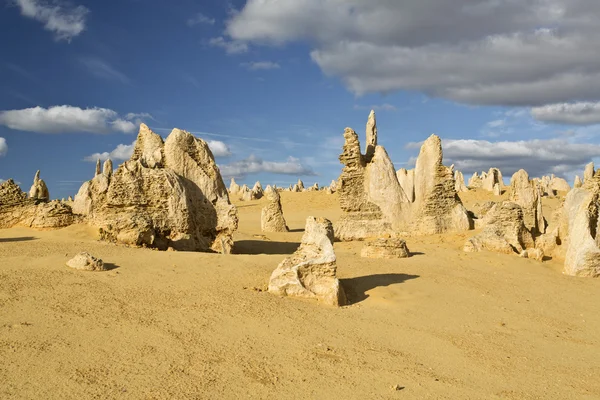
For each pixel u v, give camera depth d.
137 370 6.91
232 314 9.43
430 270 15.22
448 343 9.03
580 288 14.41
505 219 20.69
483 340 9.40
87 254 12.38
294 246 23.64
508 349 9.01
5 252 14.14
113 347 7.64
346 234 26.06
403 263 16.11
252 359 7.56
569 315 11.73
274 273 11.19
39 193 27.28
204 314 9.35
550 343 9.56
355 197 26.53
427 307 11.26
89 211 20.92
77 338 7.89
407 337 9.16
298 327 9.08
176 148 20.55
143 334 8.22
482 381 7.43
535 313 11.66
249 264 13.66
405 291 12.36
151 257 14.08
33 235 18.11
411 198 26.81
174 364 7.18
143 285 11.09
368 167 26.67
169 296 10.37
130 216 18.03
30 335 7.85
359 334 9.06
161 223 18.91
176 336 8.22
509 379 7.59
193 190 20.58
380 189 26.25
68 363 6.98
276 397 6.42
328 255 11.25
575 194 19.72
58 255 13.76
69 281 11.04
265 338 8.43
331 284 11.04
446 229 25.30
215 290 10.94
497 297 12.74
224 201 21.03
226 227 20.69
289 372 7.20
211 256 14.55
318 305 10.62
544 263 18.33
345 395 6.60
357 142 26.73
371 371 7.44
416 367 7.76
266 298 10.56
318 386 6.81
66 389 6.24
